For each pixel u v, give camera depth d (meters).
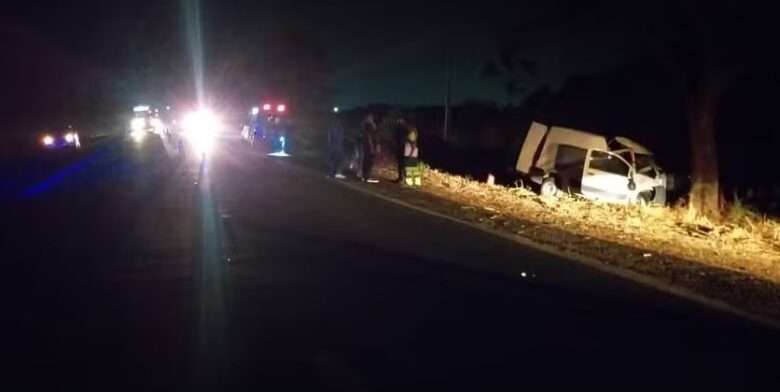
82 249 14.48
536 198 25.44
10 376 7.71
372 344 8.82
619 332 9.65
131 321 9.72
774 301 12.08
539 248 15.73
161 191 24.05
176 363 8.12
